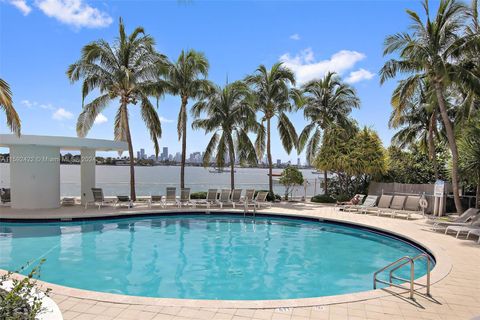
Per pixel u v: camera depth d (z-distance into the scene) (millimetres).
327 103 24062
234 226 14914
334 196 23000
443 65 13938
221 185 33594
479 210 12953
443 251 9352
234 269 8992
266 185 33156
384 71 16875
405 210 16344
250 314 5125
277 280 8203
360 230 13984
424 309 5410
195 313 5133
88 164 18391
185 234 13117
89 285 7660
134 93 20391
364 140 21812
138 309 5246
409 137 22125
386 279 8242
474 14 14773
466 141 15289
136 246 11172
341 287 7766
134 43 19953
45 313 3973
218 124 21547
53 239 11883
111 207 17547
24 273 8336
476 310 5398
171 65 20625
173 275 8438
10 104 9812
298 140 24000
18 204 16312
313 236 13109
